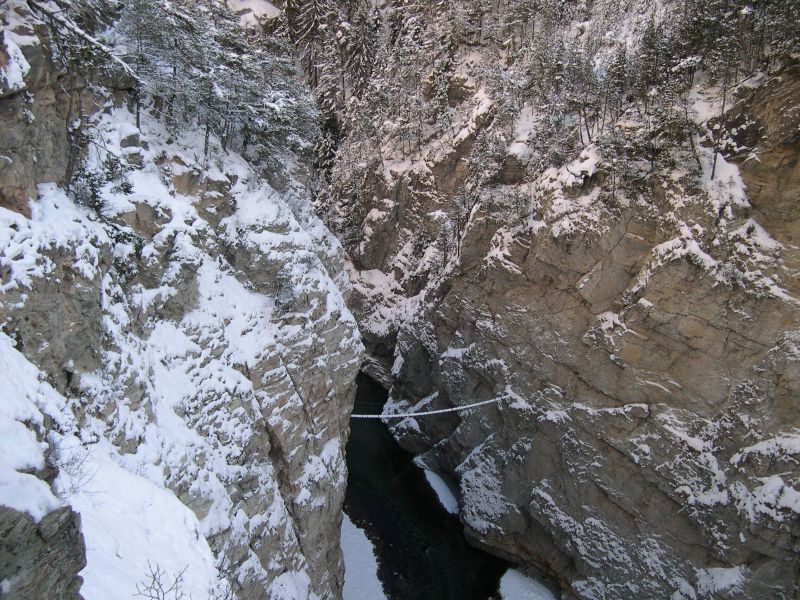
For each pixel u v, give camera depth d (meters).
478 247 36.06
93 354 13.55
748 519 21.58
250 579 16.67
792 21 24.27
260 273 21.88
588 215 28.88
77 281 13.30
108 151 15.80
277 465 20.80
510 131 37.75
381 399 47.16
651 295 25.72
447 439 36.97
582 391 28.36
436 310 39.75
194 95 20.44
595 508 26.95
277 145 27.83
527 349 31.33
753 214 23.86
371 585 28.45
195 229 18.94
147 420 14.80
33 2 13.69
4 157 12.19
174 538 11.63
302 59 60.34
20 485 6.73
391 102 53.50
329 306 24.69
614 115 31.61
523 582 29.83
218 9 26.44
